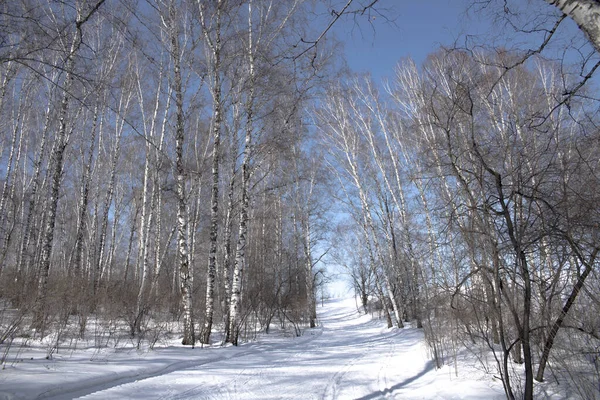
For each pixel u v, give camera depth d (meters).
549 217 5.43
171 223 24.52
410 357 11.00
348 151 21.17
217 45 12.86
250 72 13.17
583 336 6.43
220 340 13.70
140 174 22.97
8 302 9.65
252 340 15.05
